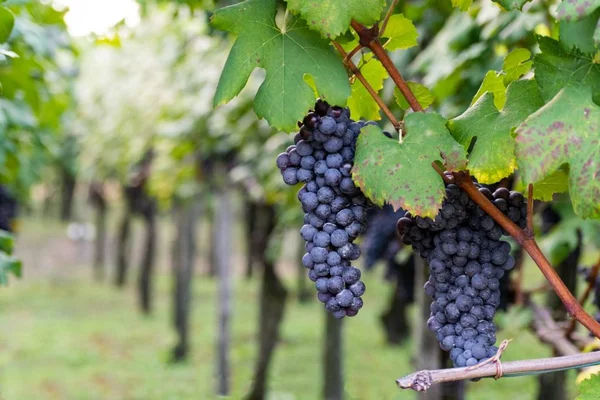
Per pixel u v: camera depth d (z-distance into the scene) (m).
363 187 1.47
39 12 3.70
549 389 4.25
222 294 8.48
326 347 6.86
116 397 9.03
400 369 9.59
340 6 1.49
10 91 3.46
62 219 28.62
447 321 1.65
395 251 4.20
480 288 1.61
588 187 1.33
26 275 19.28
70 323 13.45
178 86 6.90
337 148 1.55
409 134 1.51
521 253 3.31
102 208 18.31
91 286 17.84
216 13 1.57
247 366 10.32
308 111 1.57
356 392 8.52
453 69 3.39
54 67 4.20
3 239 3.00
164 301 15.90
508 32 3.07
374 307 14.23
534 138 1.35
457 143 1.49
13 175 3.84
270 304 8.09
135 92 8.17
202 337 12.33
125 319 13.86
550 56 1.42
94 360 10.80
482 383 8.70
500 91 1.73
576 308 1.55
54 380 9.71
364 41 1.59
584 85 1.39
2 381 9.62
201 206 12.98
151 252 14.14
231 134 6.38
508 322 3.48
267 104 1.51
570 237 3.38
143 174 9.48
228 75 1.55
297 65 1.53
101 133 10.05
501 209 1.67
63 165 16.12
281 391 8.85
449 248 1.60
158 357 10.91
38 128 4.25
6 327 13.04
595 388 1.66
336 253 1.55
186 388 9.39
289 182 1.60
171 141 7.08
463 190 1.60
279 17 2.71
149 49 7.88
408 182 1.44
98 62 10.05
